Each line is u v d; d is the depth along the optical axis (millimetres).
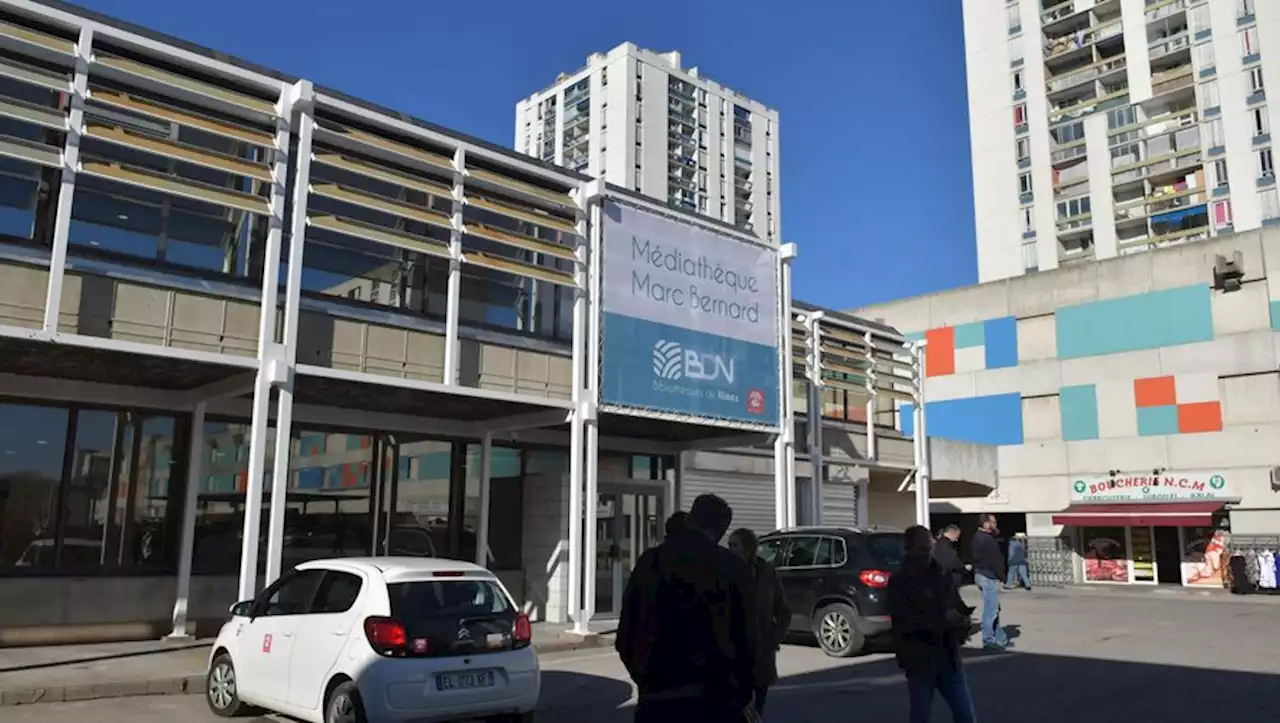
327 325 12523
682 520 4203
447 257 13273
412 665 6910
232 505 13258
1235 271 31703
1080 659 12352
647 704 3812
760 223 115562
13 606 11320
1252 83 58375
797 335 21969
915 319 39844
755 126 117250
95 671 9875
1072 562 34531
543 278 14289
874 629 12281
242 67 11781
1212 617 18938
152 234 11492
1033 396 36250
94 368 11398
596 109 107125
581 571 15695
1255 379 31328
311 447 14148
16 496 11586
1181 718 8445
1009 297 37312
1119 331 34406
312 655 7387
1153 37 63344
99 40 10633
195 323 11352
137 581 12305
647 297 15516
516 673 7434
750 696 3828
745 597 3854
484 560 15781
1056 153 66312
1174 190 61031
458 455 15898
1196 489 31938
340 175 13195
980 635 15164
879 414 26641
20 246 10344
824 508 23594
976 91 70562
